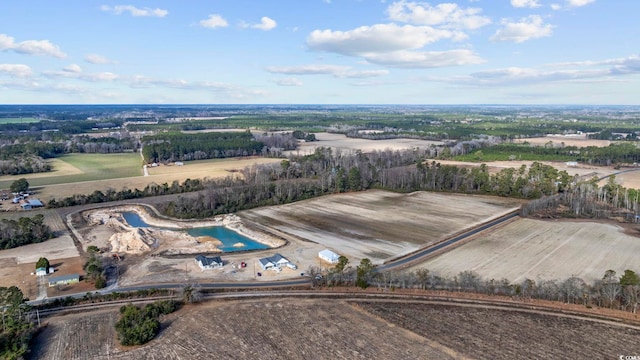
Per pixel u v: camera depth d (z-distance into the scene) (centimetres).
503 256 12262
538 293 9650
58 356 7731
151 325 8300
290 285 10600
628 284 9225
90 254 12381
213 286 10619
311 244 13550
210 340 8144
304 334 8306
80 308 9562
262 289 10388
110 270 11725
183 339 8200
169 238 14638
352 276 10588
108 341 8212
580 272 11131
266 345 7938
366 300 9731
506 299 9669
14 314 8662
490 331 8356
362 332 8356
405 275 10481
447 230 14738
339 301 9694
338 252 12812
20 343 7919
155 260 12462
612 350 7700
